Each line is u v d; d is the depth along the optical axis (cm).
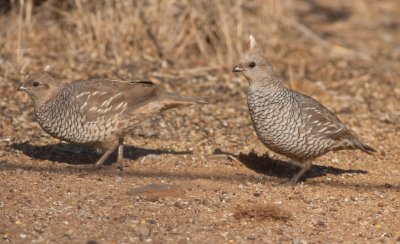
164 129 1798
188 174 1495
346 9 3288
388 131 1916
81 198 1309
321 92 2220
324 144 1445
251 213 1255
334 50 2683
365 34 3005
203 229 1203
